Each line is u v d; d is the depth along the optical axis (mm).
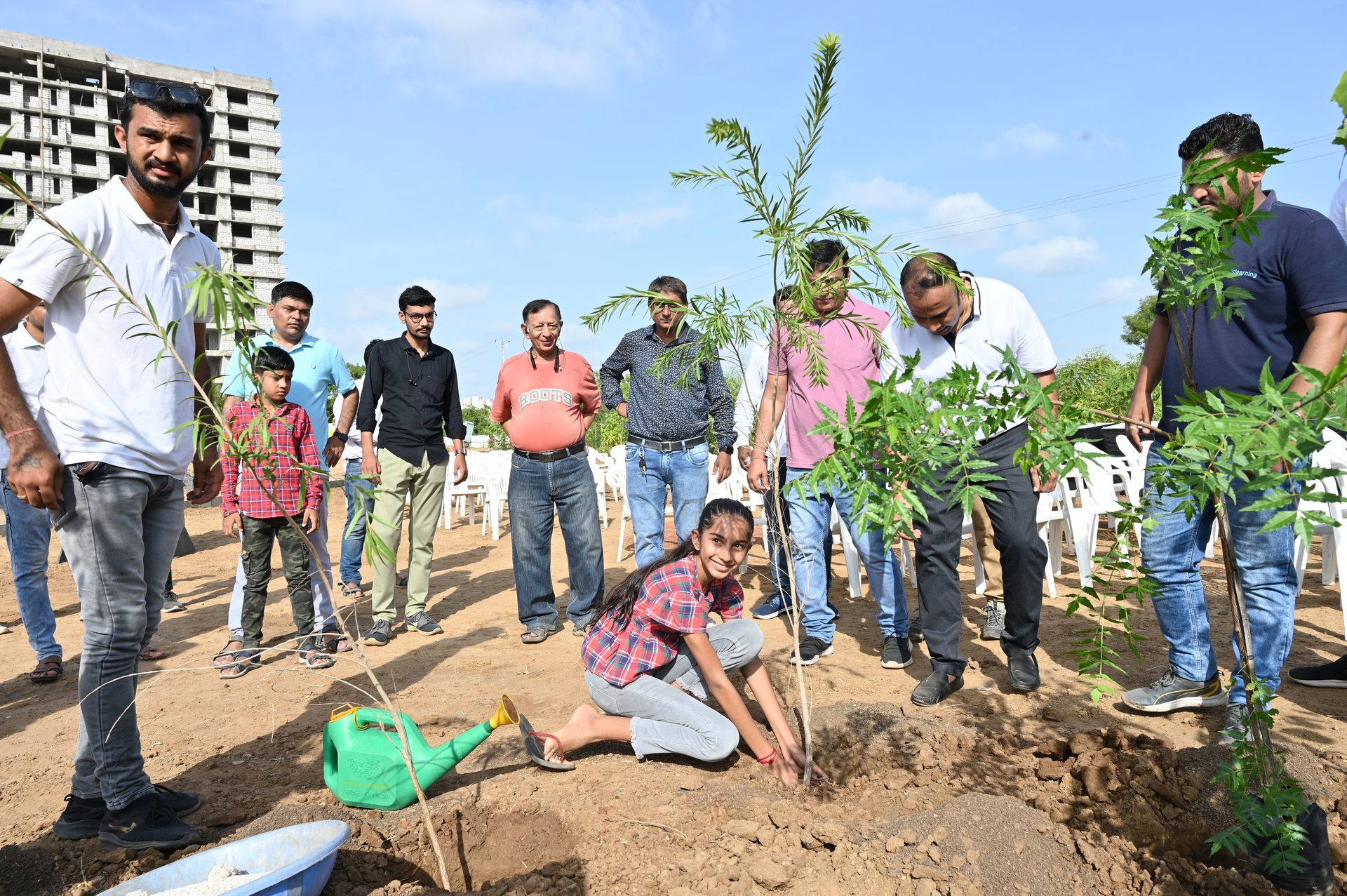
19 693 4316
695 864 2336
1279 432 1274
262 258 79188
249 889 1840
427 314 5371
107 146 70312
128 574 2539
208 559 8828
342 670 4602
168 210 2627
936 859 2307
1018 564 3646
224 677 4445
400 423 5324
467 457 11344
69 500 2453
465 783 2969
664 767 3080
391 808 2703
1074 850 2352
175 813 2707
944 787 2811
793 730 3326
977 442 1915
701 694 3389
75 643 5340
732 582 3289
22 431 2324
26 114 66188
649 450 5219
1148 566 3289
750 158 2381
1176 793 2508
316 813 2605
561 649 4957
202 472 3016
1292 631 2951
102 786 2512
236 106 77250
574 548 5273
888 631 4262
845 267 2580
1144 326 31391
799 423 4184
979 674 4098
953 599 3699
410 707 3900
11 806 2879
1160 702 3314
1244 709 2619
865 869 2297
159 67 73812
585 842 2531
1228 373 2920
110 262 2467
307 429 4664
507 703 2705
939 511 3613
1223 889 2123
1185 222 1731
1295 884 2119
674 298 2635
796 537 4352
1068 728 3268
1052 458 1698
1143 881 2195
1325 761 2816
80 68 70875
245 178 78875
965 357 3707
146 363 2566
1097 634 2098
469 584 7289
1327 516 1276
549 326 5043
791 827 2504
